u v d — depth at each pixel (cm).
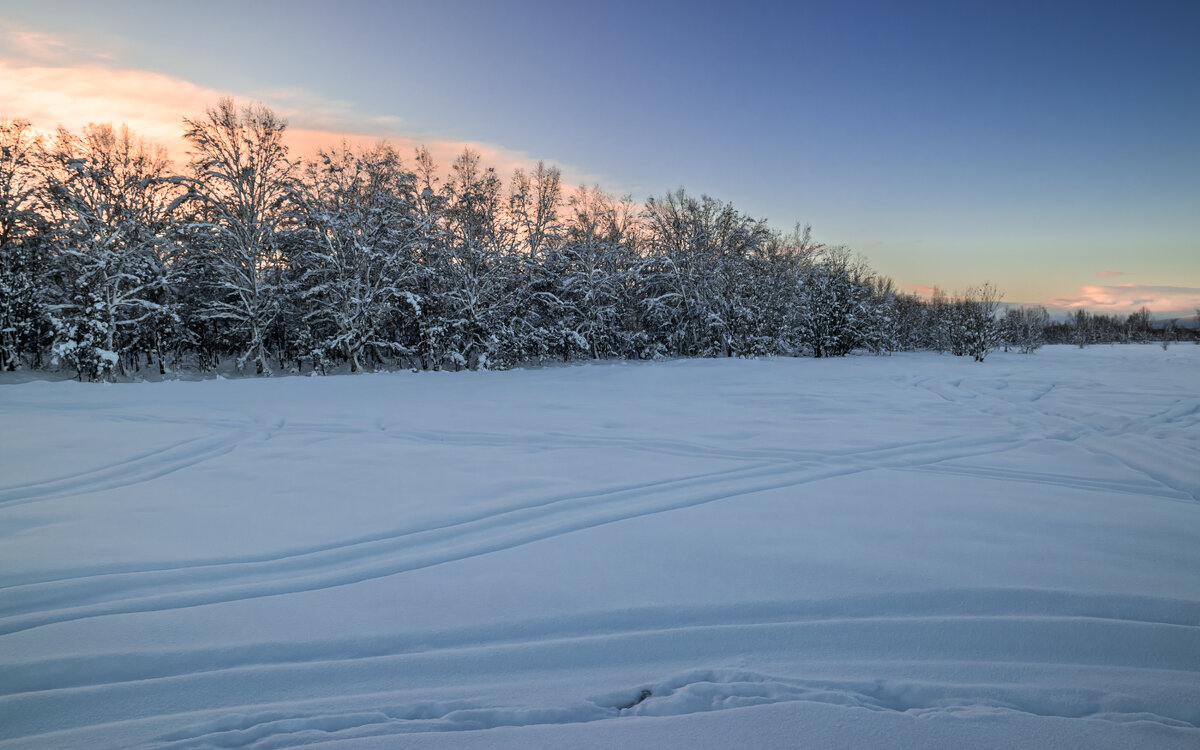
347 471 801
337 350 2969
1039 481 743
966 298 3947
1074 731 266
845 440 999
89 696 301
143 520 594
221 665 331
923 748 254
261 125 2642
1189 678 312
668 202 3688
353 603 407
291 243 2886
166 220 2695
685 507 633
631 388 1906
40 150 2459
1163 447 918
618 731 267
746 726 270
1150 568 454
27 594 424
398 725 272
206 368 2931
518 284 3291
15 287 2503
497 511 619
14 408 1429
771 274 4159
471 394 1742
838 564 464
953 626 366
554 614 386
